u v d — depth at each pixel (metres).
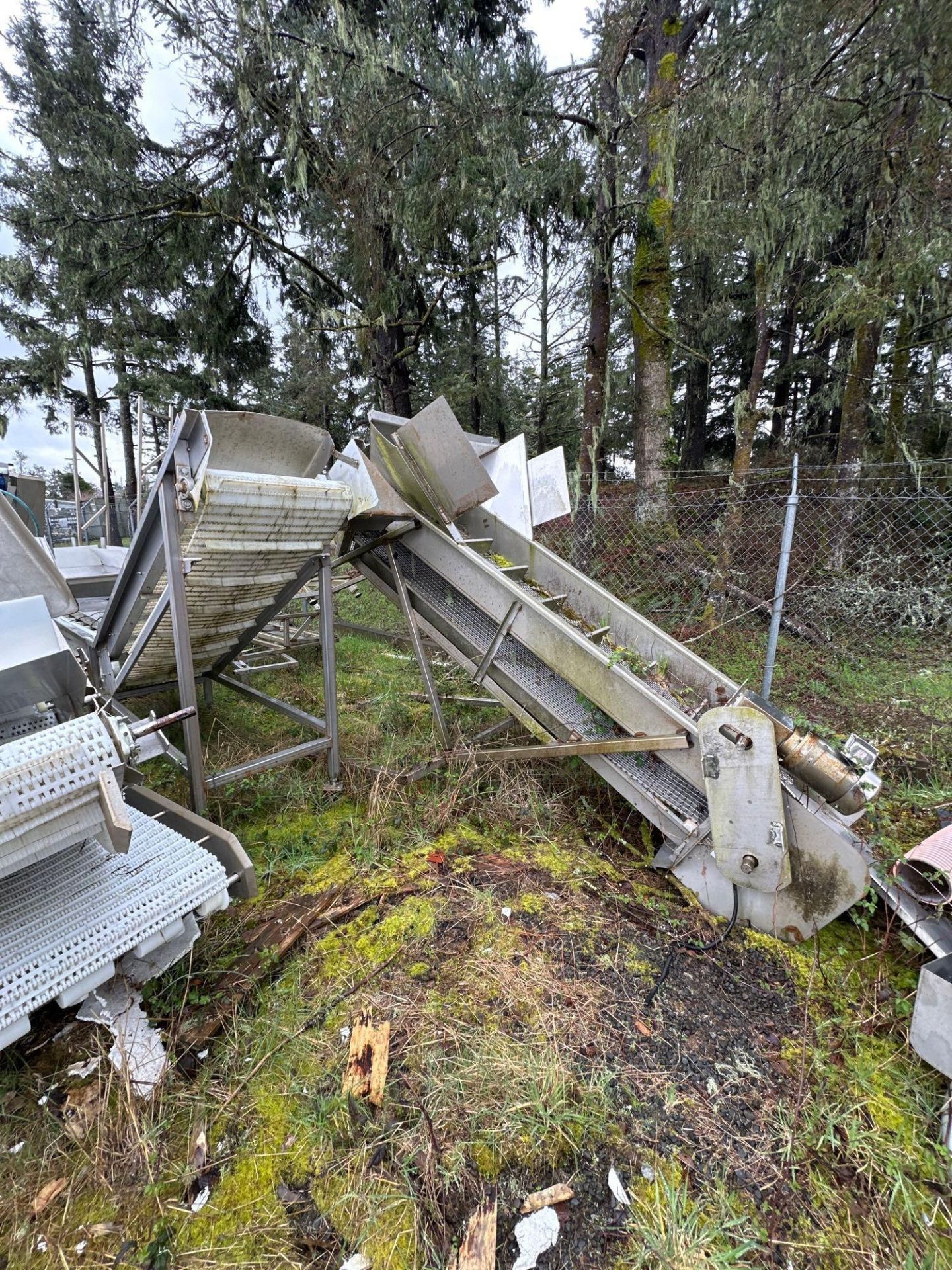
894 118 3.51
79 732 1.21
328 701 2.82
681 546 5.63
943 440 7.45
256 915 2.03
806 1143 1.29
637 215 4.79
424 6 5.06
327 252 6.35
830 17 3.34
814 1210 1.17
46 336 8.75
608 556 5.84
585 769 3.04
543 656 2.58
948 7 3.00
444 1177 1.20
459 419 10.86
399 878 2.21
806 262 4.25
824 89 3.59
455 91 4.46
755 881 1.88
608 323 5.33
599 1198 1.18
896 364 6.02
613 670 2.34
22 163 6.20
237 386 8.31
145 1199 1.18
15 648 1.28
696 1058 1.49
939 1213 1.17
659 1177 1.22
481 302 9.73
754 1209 1.17
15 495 3.99
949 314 4.63
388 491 2.81
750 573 5.65
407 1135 1.28
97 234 5.92
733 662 4.57
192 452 1.95
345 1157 1.25
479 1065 1.43
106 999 1.59
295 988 1.71
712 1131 1.31
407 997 1.66
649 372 5.46
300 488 2.19
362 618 6.19
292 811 2.73
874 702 3.90
